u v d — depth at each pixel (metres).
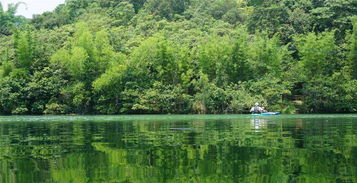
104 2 82.56
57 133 19.12
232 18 73.81
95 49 49.38
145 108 45.88
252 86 47.78
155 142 14.38
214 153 11.43
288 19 60.38
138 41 57.00
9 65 49.66
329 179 7.94
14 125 26.19
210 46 49.41
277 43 53.69
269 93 46.75
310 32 56.34
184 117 37.25
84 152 11.93
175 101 46.91
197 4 81.25
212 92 46.34
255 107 44.25
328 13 58.44
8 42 59.03
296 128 21.03
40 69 50.22
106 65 49.38
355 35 49.91
